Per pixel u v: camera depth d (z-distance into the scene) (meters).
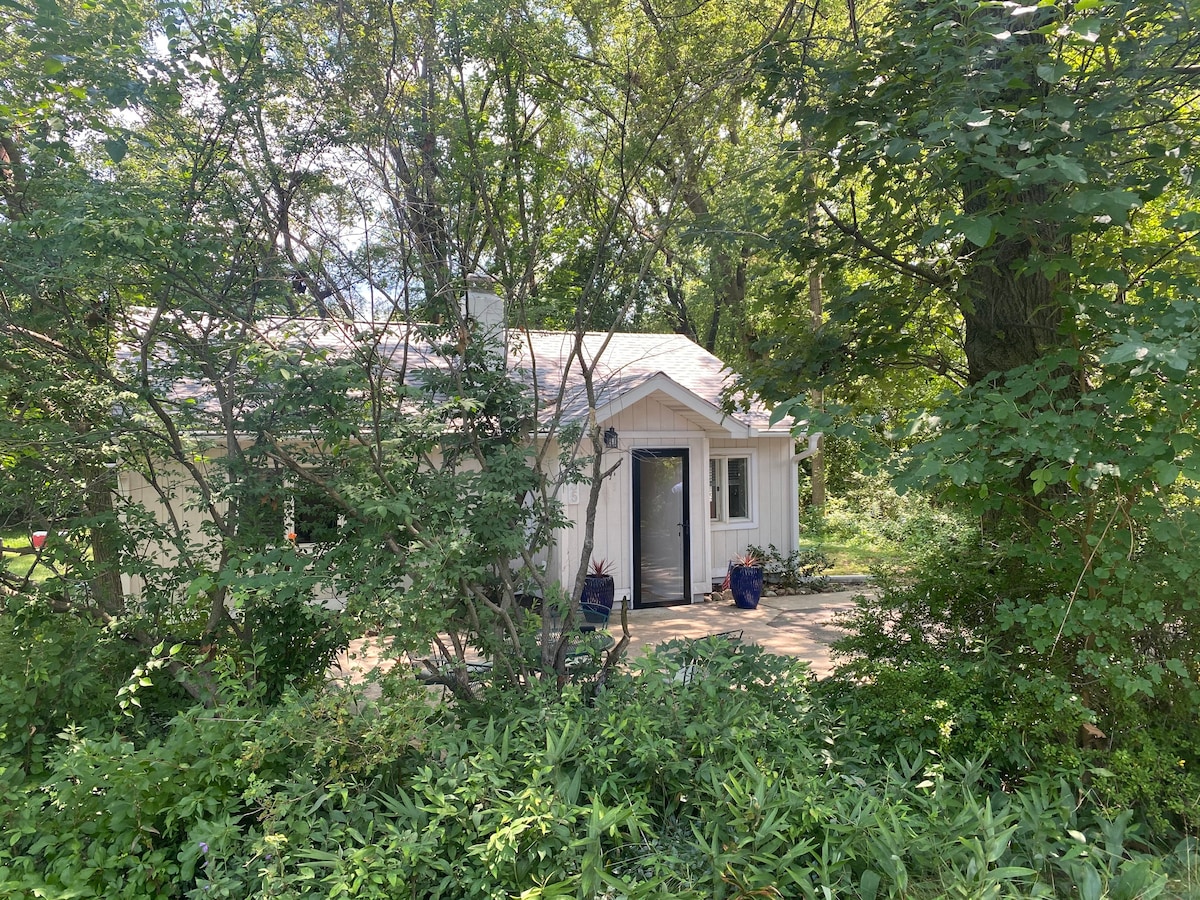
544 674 4.36
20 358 4.12
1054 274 3.69
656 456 11.17
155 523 4.46
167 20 3.97
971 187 4.42
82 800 3.00
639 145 5.17
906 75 4.05
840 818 3.03
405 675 3.59
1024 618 3.60
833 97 4.33
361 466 4.05
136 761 3.00
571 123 5.52
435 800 2.92
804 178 5.11
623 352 12.59
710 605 11.20
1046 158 3.20
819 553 13.41
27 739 3.42
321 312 4.29
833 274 5.36
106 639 3.89
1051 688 3.56
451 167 4.62
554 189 5.30
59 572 4.48
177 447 4.28
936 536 9.09
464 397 4.49
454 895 2.86
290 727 3.21
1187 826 3.42
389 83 4.43
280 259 4.35
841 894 2.82
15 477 4.21
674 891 2.82
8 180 4.20
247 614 4.33
